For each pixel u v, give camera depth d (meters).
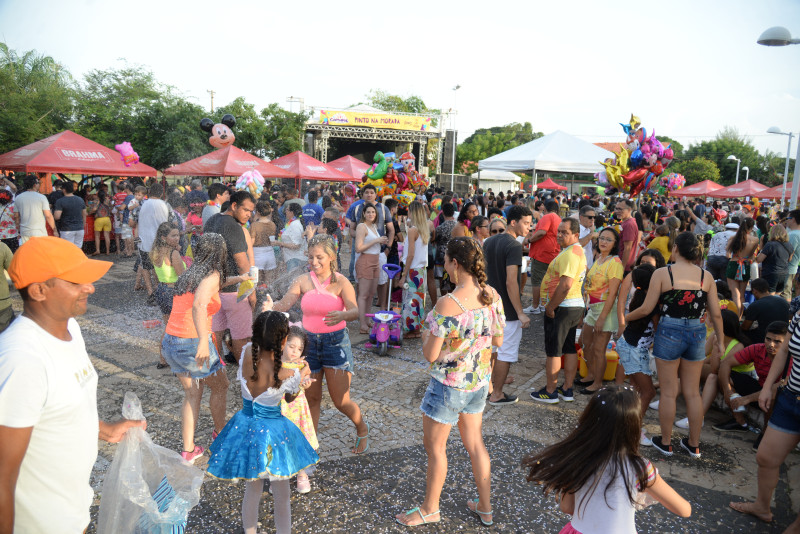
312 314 3.68
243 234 4.99
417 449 4.10
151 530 2.30
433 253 7.82
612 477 2.03
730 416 4.96
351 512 3.30
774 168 65.88
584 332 5.60
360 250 6.79
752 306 5.10
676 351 3.97
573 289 4.88
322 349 3.72
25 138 18.67
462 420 3.21
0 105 19.25
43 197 8.34
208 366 3.68
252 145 28.16
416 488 3.58
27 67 21.78
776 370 3.34
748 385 4.58
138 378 5.28
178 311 3.64
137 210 11.86
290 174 13.21
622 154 8.28
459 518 3.29
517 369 6.11
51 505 1.83
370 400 4.99
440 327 2.95
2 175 12.41
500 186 42.88
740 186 24.97
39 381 1.71
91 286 1.86
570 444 2.11
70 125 21.25
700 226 13.44
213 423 4.41
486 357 3.14
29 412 1.67
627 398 2.03
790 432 3.15
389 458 3.96
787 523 3.35
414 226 6.71
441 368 3.06
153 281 8.74
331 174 14.13
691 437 4.16
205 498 3.41
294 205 8.48
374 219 6.86
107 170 10.93
